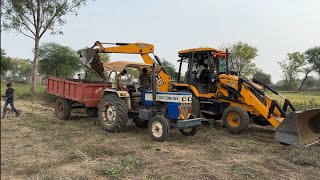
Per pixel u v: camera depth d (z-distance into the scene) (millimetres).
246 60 30625
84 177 4926
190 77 10523
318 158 6410
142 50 10656
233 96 9781
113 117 8680
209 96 10133
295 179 5188
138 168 5453
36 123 9484
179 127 7590
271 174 5402
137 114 9055
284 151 6973
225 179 5059
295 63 60875
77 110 13180
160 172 5277
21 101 16859
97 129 9023
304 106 13062
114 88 9023
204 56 10508
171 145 7328
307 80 73688
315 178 5270
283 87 64125
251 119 10766
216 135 8703
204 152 6766
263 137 8719
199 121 8055
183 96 7883
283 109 9047
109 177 4977
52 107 14445
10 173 5078
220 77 10031
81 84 9688
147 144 7242
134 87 9180
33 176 4969
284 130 7324
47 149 6621
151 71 9234
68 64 36562
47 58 35781
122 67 8727
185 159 6152
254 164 5969
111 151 6547
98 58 10664
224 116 9266
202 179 5020
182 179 4984
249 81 9453
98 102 10023
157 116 7777
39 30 19688
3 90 18188
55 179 4773
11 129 8664
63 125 9508
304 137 7398
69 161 5797
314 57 62250
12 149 6555
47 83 12109
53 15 19672
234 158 6379
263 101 9180
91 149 6629
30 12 19312
